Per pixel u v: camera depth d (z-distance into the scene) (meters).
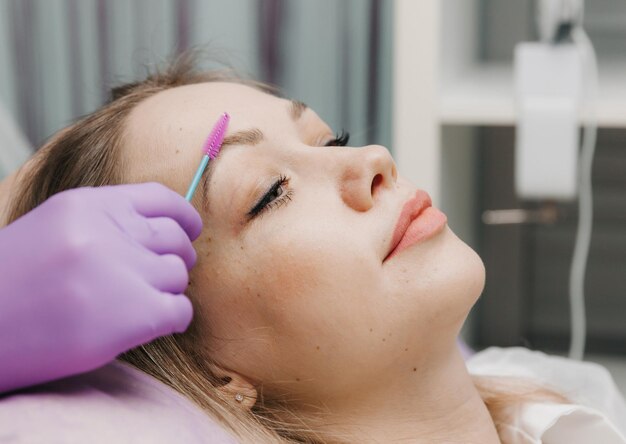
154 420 0.82
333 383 0.99
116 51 1.93
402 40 1.48
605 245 2.02
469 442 1.05
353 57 1.86
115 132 1.07
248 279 0.97
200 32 1.89
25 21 1.95
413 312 0.96
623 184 1.98
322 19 1.85
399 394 1.01
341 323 0.95
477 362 1.50
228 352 1.00
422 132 1.50
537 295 2.08
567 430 1.17
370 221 0.96
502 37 1.99
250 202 0.97
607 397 1.42
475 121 1.53
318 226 0.96
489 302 2.08
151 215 0.84
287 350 0.98
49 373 0.77
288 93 1.88
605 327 2.05
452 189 1.68
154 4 1.90
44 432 0.75
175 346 1.00
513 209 2.03
